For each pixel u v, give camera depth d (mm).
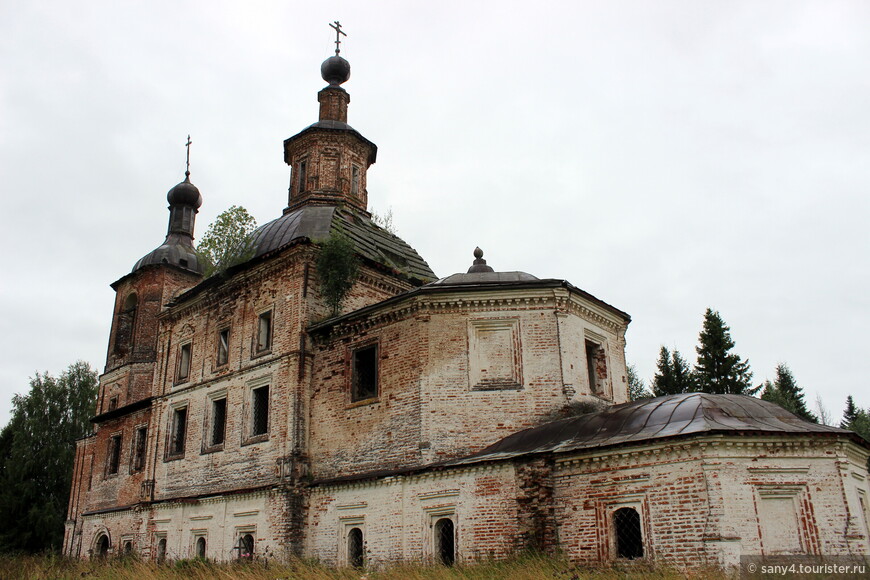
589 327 21781
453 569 15758
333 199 30156
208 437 26016
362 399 21672
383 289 26609
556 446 17062
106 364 40625
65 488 46156
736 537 14156
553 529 16453
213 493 24406
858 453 16266
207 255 27359
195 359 27938
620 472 15891
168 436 27953
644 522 15305
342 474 21312
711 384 41281
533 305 20641
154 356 38594
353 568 18422
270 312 25078
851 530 14750
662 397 17844
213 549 23875
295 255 24484
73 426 48562
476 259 23484
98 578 18234
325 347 23266
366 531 19750
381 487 19688
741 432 14758
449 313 20703
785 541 14586
